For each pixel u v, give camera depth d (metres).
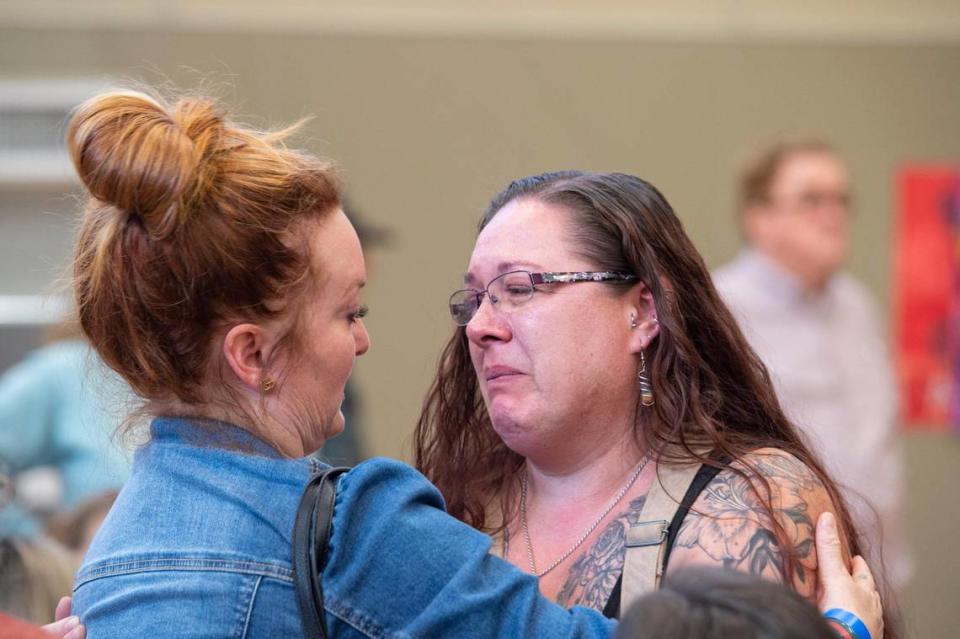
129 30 9.44
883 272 9.91
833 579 2.94
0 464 5.51
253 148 2.78
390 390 9.19
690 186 9.75
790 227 9.20
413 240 9.45
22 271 9.20
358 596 2.63
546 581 3.36
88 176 2.67
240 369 2.73
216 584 2.61
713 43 9.82
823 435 8.89
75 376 7.07
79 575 2.77
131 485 2.80
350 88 9.54
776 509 3.02
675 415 3.30
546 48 9.71
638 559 3.09
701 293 3.43
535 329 3.29
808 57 9.91
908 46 9.97
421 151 9.55
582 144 9.72
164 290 2.67
